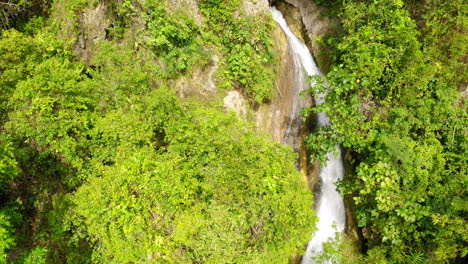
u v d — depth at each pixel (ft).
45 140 20.83
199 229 17.54
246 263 17.69
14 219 21.07
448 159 24.39
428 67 24.89
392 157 22.75
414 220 22.56
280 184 18.70
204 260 17.61
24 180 23.89
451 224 21.47
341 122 25.23
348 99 25.94
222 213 17.62
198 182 18.56
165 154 20.11
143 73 24.13
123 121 20.52
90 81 22.25
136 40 26.58
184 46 27.81
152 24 26.43
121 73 23.35
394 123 24.17
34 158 23.77
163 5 27.12
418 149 23.26
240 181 18.63
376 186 24.21
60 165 23.65
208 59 28.55
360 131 25.64
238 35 29.30
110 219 17.89
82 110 21.89
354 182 27.86
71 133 21.70
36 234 23.41
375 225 26.40
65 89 20.59
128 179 18.12
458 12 26.23
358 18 28.25
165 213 18.29
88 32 25.98
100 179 19.01
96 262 20.77
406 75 24.30
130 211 17.78
